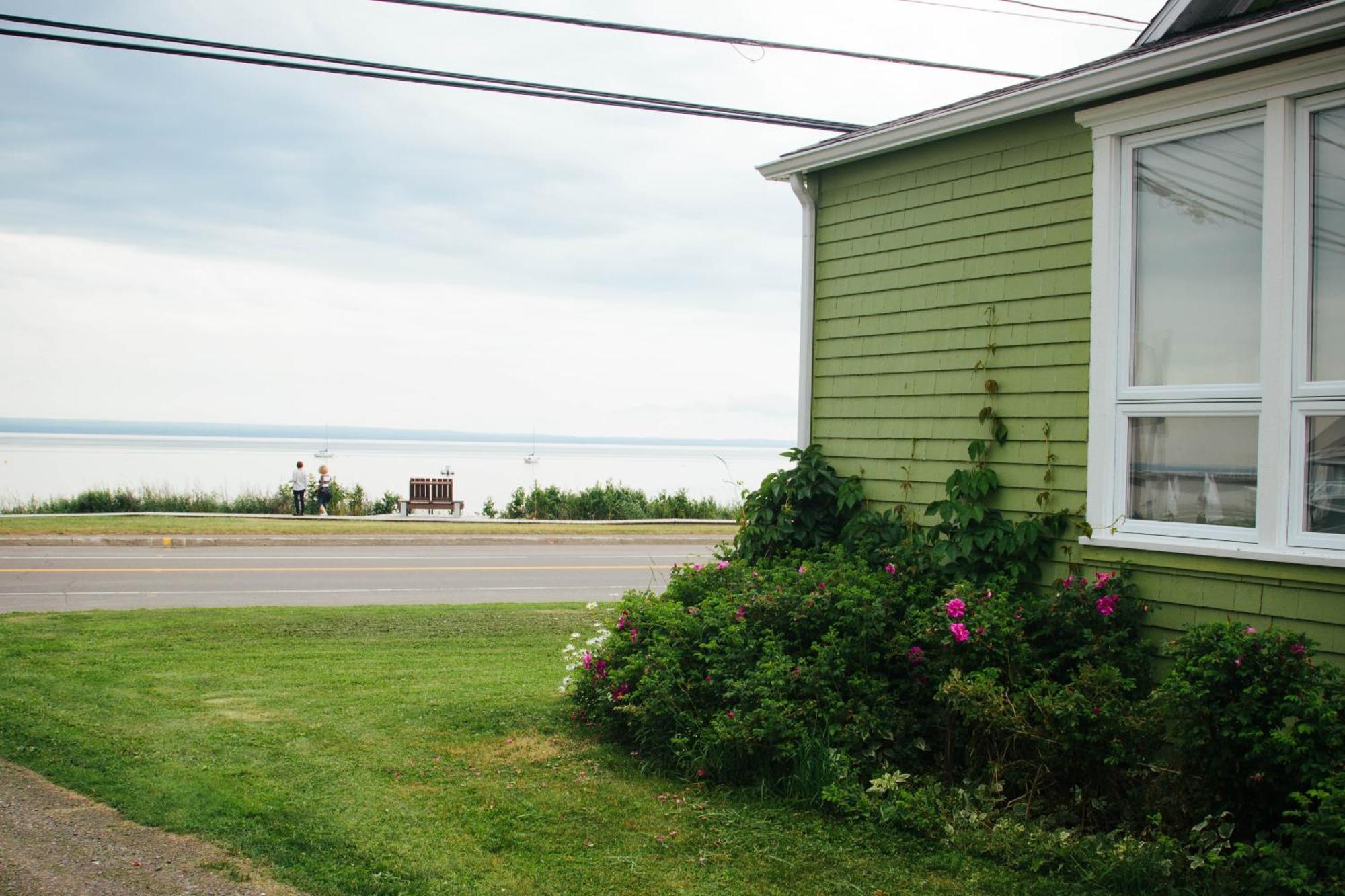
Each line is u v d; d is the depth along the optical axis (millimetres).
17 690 7734
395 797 5574
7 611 12258
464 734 6793
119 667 8680
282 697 7742
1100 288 6332
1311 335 5445
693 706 6191
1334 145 5383
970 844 4852
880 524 7555
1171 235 6074
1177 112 5941
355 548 21812
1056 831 4984
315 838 4965
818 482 8047
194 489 32375
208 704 7457
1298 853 4102
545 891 4438
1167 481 6062
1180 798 4930
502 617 11844
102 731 6656
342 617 11625
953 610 5820
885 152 7719
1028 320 6805
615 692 6672
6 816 5203
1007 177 6969
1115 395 6258
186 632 10461
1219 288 5852
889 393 7758
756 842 4969
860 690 5793
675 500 30219
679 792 5699
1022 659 5699
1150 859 4445
